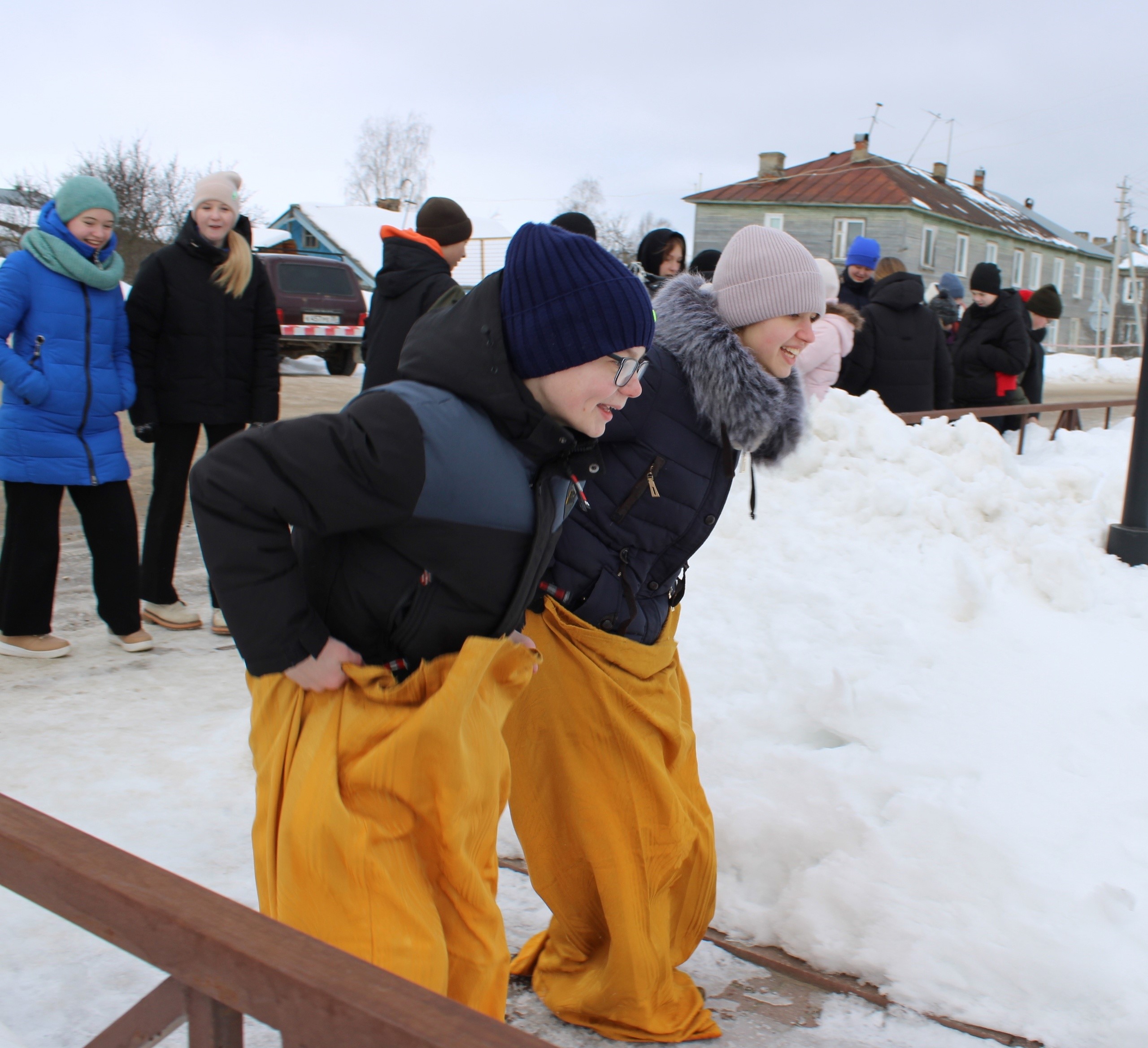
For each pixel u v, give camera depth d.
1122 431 8.60
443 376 1.40
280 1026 0.92
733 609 4.08
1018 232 45.50
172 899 1.00
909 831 2.55
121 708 3.62
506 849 2.81
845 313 5.38
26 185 28.22
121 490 4.10
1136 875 2.42
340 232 33.19
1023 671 3.47
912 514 4.75
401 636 1.46
